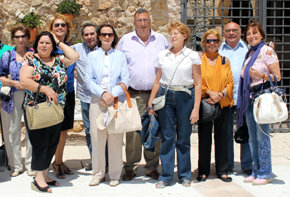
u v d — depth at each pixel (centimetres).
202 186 413
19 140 457
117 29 769
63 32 445
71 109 454
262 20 727
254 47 424
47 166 396
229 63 433
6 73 446
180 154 417
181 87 400
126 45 443
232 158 465
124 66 421
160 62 411
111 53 419
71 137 600
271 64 405
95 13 768
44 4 755
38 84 379
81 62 460
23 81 377
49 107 379
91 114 415
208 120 415
